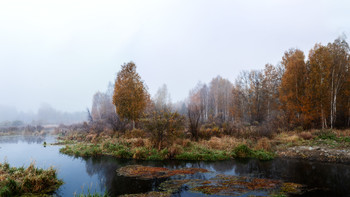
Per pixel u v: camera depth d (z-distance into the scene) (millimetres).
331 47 20484
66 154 13062
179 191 6242
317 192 6086
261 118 26172
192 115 17469
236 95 31547
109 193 6199
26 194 6145
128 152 12109
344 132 15016
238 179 7480
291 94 20750
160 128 12781
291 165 9859
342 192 6082
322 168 9195
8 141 21766
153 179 7570
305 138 15047
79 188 6715
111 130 20141
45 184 6832
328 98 18969
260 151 12484
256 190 6266
